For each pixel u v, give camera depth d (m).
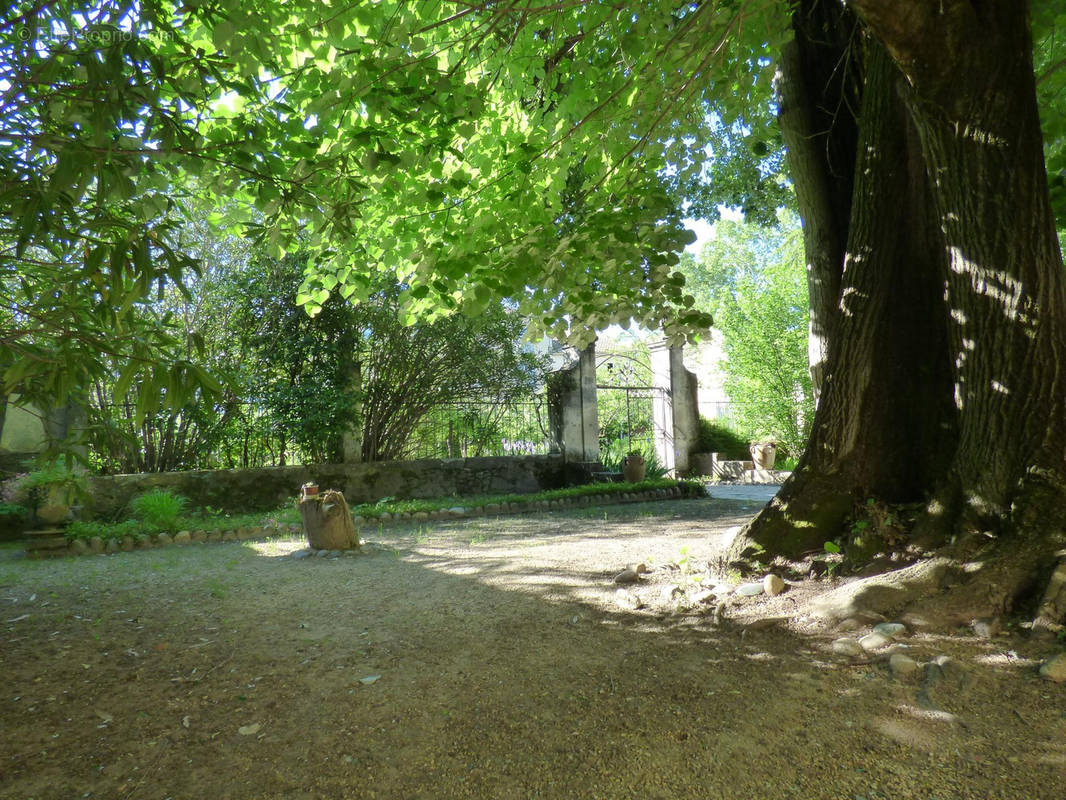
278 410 11.17
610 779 2.42
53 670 3.68
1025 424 3.74
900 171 4.76
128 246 2.20
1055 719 2.58
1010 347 3.77
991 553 3.65
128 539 8.12
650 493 12.30
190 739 2.84
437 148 4.09
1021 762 2.36
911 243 4.75
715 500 12.06
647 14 4.16
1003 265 3.78
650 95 4.68
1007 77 3.63
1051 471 3.64
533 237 4.66
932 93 3.73
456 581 5.66
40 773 2.57
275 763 2.62
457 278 4.54
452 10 4.41
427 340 12.20
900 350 4.73
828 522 4.69
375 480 12.11
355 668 3.61
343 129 4.32
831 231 5.60
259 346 11.24
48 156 2.83
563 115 4.62
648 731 2.73
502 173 5.09
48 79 2.51
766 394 16.97
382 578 5.91
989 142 3.71
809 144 5.67
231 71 3.17
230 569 6.59
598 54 5.18
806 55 5.79
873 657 3.24
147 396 2.34
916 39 3.46
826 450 4.80
